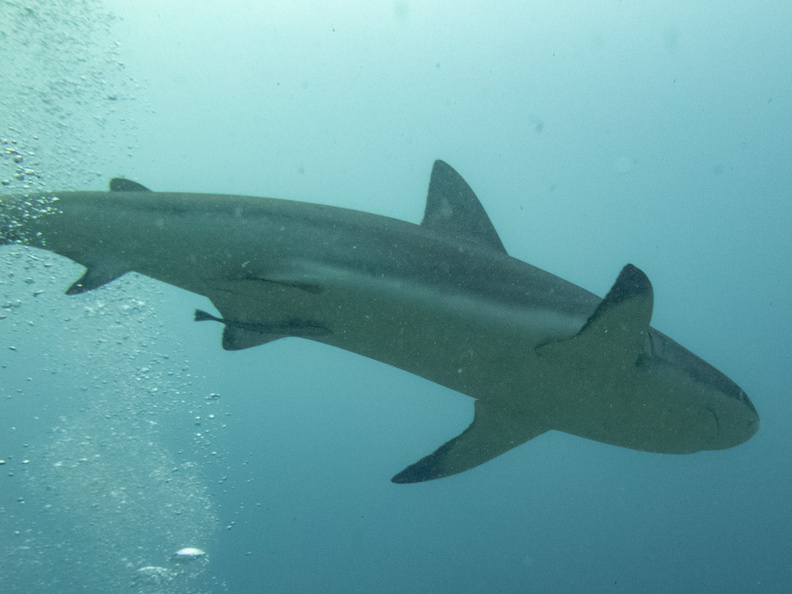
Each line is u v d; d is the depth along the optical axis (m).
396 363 1.39
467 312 1.32
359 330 1.33
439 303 1.31
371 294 1.30
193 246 1.34
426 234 1.37
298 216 1.33
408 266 1.32
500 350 1.34
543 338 1.33
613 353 1.31
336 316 1.32
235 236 1.33
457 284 1.33
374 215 1.37
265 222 1.33
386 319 1.32
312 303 1.32
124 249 1.37
